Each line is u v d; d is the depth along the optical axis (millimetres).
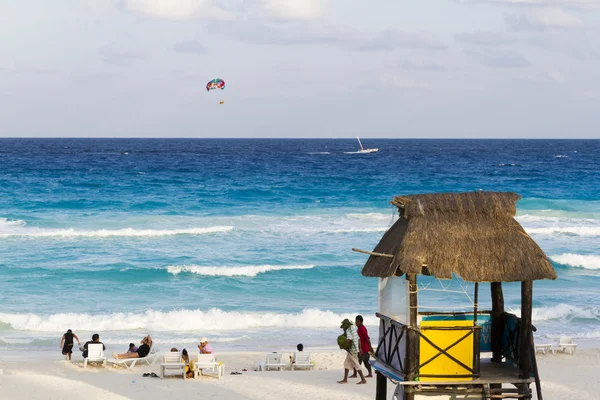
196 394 21250
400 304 14820
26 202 67562
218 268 40625
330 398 20906
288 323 32062
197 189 81250
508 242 13922
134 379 23156
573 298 37000
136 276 39812
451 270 13555
